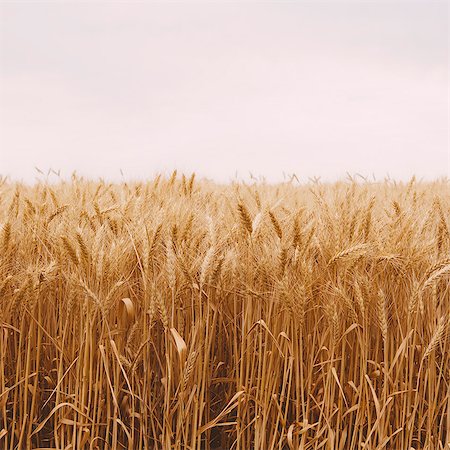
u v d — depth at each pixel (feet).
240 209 8.30
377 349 8.47
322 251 8.42
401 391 8.21
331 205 9.43
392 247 8.45
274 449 8.41
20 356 8.30
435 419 8.44
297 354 8.16
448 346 8.58
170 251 8.07
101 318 8.36
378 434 8.47
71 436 8.43
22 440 8.41
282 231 8.42
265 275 8.27
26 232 8.84
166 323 7.99
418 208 9.67
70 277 8.24
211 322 8.54
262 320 8.25
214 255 8.14
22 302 8.21
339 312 8.34
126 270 8.56
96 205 8.94
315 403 8.56
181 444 8.11
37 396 8.55
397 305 8.66
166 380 8.17
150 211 9.23
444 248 8.79
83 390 8.11
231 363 8.61
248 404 8.38
